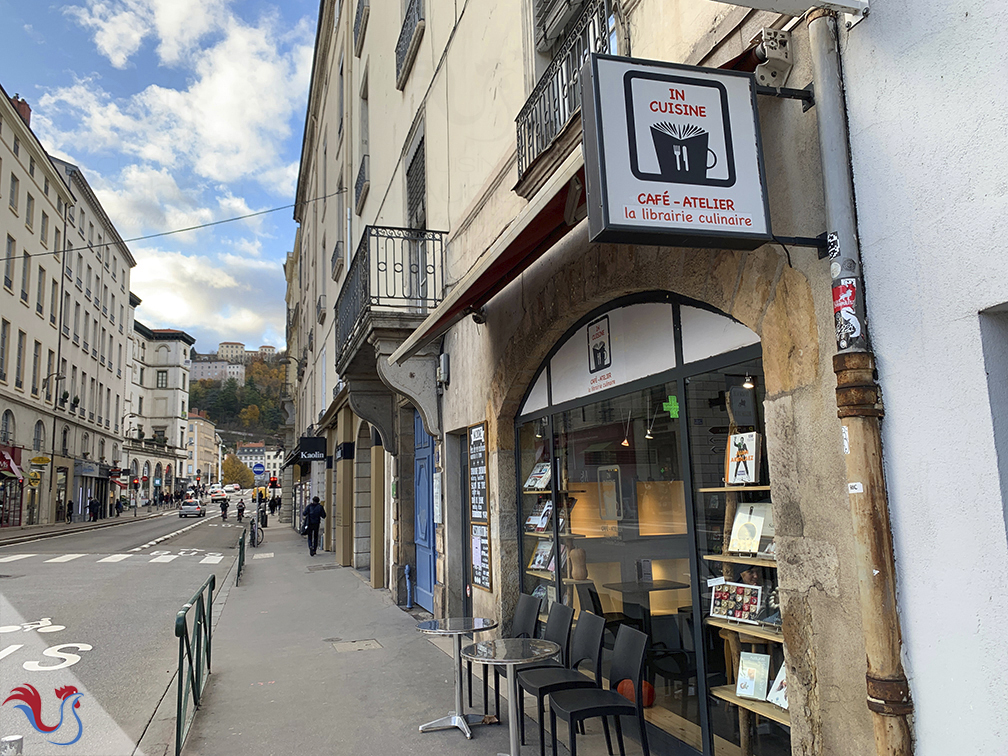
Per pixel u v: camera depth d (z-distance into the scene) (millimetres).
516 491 6664
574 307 5047
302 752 4805
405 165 10820
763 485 3475
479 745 4891
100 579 14656
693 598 4008
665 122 2689
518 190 5621
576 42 5203
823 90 2699
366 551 16094
